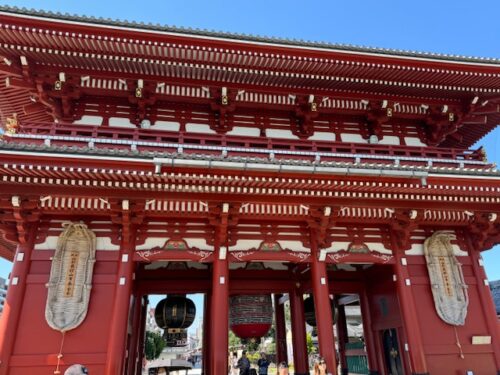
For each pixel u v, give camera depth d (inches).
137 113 515.5
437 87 553.9
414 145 593.3
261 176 395.5
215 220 437.1
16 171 356.2
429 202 466.9
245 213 443.5
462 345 457.1
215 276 430.3
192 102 532.7
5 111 560.1
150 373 746.8
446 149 552.4
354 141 574.2
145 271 553.6
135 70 491.2
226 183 398.6
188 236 444.8
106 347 384.8
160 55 471.2
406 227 476.7
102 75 488.1
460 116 582.6
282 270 590.6
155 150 458.6
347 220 475.2
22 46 438.9
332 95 550.9
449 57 508.1
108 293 404.8
